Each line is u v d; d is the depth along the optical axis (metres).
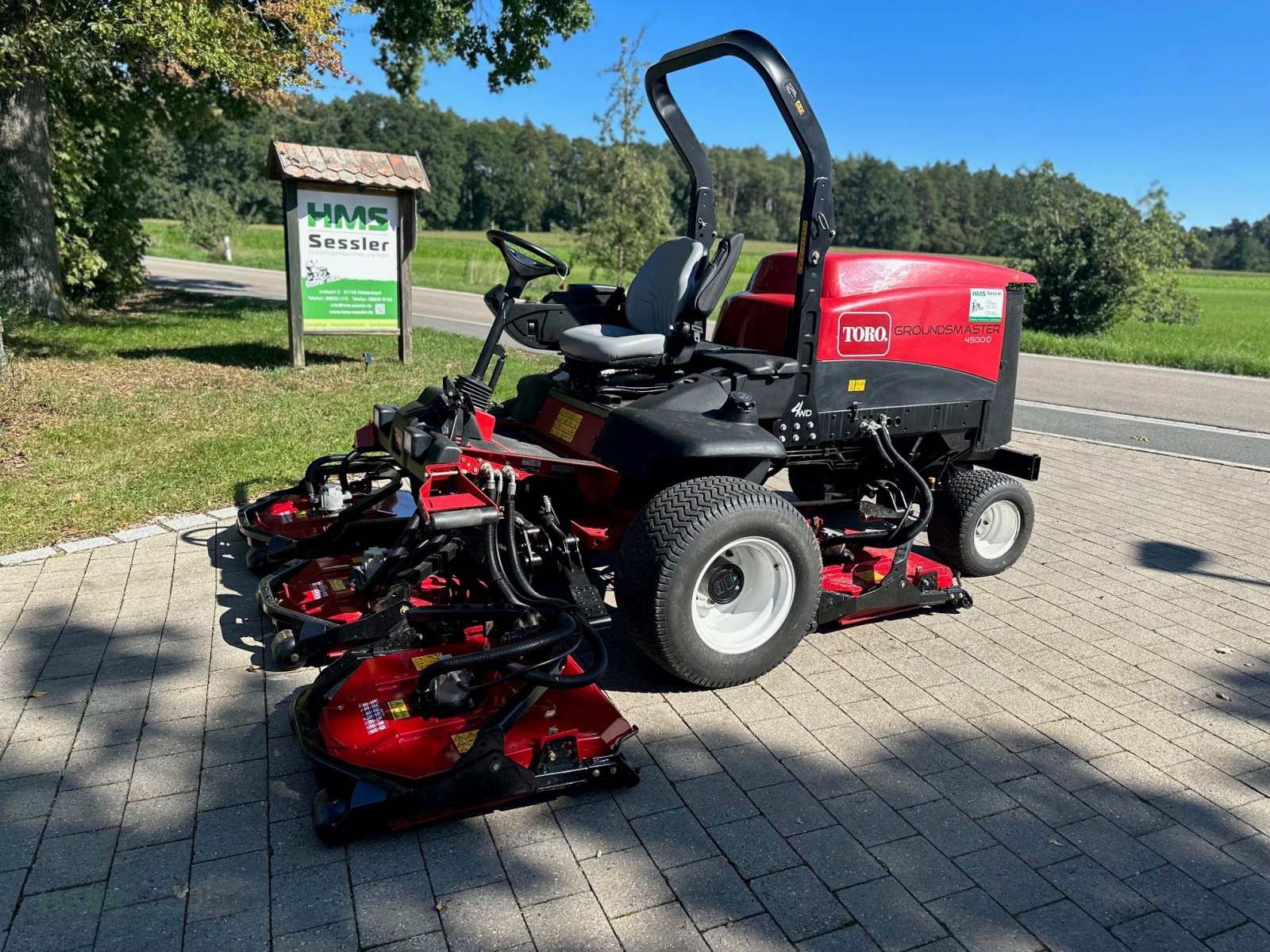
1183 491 6.82
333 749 2.83
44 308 13.27
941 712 3.53
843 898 2.51
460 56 16.22
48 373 9.31
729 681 3.60
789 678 3.79
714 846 2.72
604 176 20.16
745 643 3.62
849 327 4.15
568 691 3.11
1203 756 3.26
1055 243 21.69
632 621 3.43
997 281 4.65
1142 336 22.19
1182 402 11.47
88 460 6.40
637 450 3.60
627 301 4.55
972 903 2.50
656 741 3.29
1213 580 4.98
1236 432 9.39
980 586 4.84
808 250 3.90
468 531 3.69
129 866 2.59
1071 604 4.62
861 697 3.63
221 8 10.16
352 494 4.96
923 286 4.41
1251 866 2.68
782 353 4.25
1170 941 2.38
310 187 9.74
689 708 3.53
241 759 3.12
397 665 3.20
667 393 3.86
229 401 8.37
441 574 3.82
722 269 3.99
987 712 3.53
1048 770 3.15
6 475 6.04
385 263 10.30
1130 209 21.33
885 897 2.52
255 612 4.26
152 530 5.24
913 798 2.97
